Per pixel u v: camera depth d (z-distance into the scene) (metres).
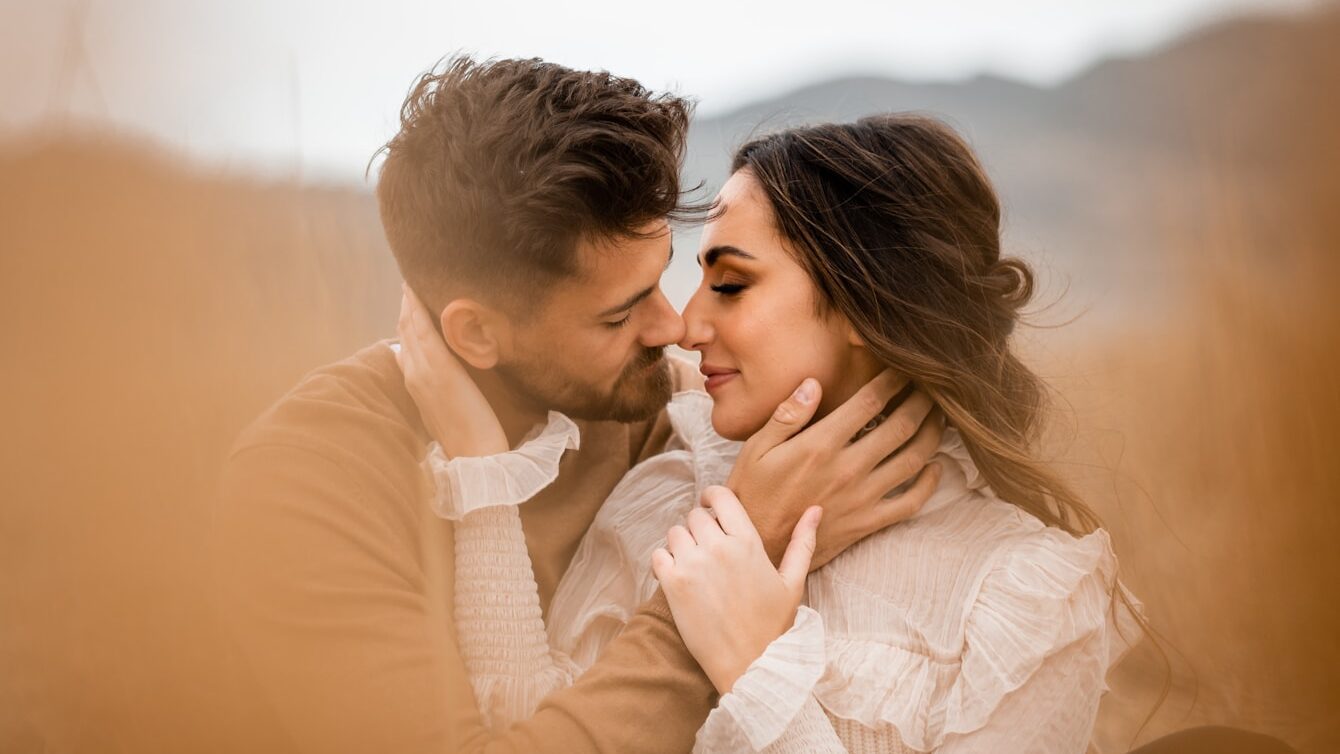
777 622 1.20
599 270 1.35
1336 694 1.77
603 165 1.31
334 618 1.19
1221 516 1.92
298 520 1.22
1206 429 1.96
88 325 0.92
